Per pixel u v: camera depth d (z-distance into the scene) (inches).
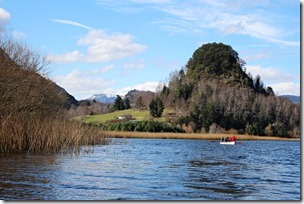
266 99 5310.0
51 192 602.5
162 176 812.6
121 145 1946.4
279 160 1382.9
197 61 6939.0
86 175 781.3
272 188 710.5
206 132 4478.3
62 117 1706.4
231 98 5078.7
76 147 1366.9
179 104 5639.8
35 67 1571.1
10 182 668.7
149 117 5270.7
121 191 629.9
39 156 1095.6
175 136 3528.5
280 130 4781.0
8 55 1428.4
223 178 817.5
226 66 6717.5
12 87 1259.8
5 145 1128.8
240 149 2127.2
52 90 1710.1
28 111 1398.9
